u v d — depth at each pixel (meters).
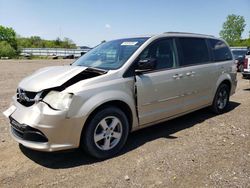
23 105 3.76
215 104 6.06
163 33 4.88
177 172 3.51
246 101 7.76
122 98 3.97
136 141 4.59
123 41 4.90
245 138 4.70
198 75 5.32
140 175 3.45
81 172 3.54
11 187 3.18
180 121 5.71
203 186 3.18
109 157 3.96
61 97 3.49
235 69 6.64
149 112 4.44
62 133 3.49
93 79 3.77
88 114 3.61
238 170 3.54
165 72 4.62
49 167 3.68
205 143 4.48
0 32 69.81
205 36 5.90
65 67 4.28
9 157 3.96
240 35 51.09
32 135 3.58
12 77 13.55
